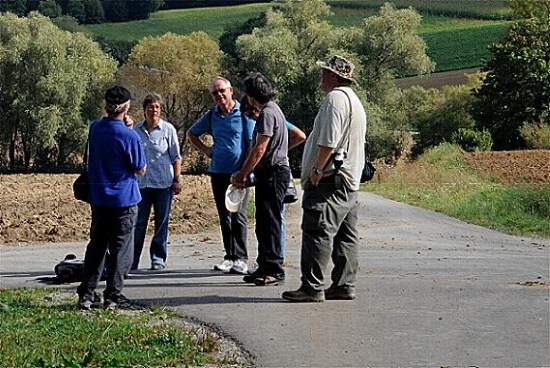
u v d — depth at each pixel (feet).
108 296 27.45
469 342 22.71
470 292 30.42
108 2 280.10
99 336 22.93
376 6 284.00
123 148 26.96
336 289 28.53
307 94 206.08
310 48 221.05
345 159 26.63
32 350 21.24
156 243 36.60
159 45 219.82
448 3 289.12
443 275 35.83
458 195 83.56
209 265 38.32
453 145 148.15
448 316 25.90
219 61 223.92
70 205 72.08
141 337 22.97
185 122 222.48
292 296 27.91
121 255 27.45
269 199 30.83
